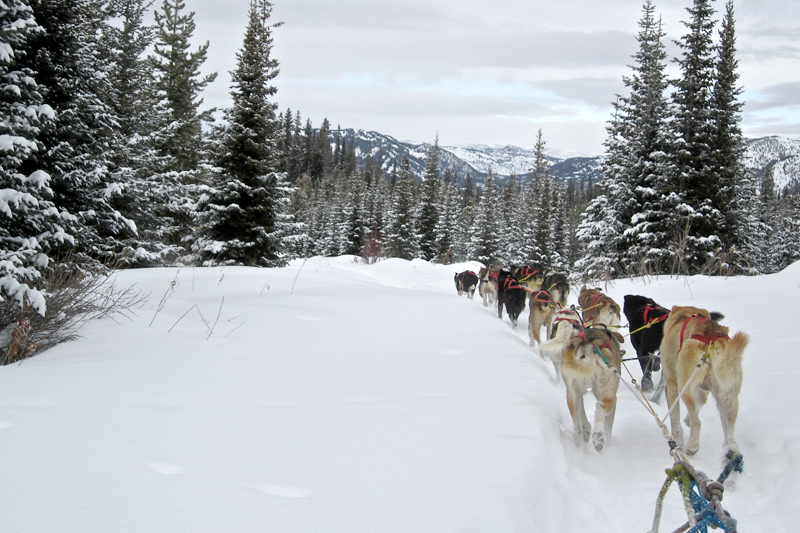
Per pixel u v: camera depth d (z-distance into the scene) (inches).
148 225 801.6
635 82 1003.3
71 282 340.8
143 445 147.0
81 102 538.3
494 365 271.6
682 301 453.7
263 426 168.4
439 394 217.8
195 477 129.9
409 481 135.3
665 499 165.3
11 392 186.2
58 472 127.0
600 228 976.9
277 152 962.7
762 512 154.2
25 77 378.3
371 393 214.5
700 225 906.7
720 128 916.0
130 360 237.3
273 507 117.2
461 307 461.1
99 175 535.5
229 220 922.1
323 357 269.4
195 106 1350.9
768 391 233.5
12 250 340.8
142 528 104.9
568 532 146.0
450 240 2130.9
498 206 2155.5
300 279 601.0
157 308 369.1
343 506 120.0
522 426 183.5
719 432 221.6
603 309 315.9
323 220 2731.3
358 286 592.7
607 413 213.5
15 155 340.5
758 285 472.1
